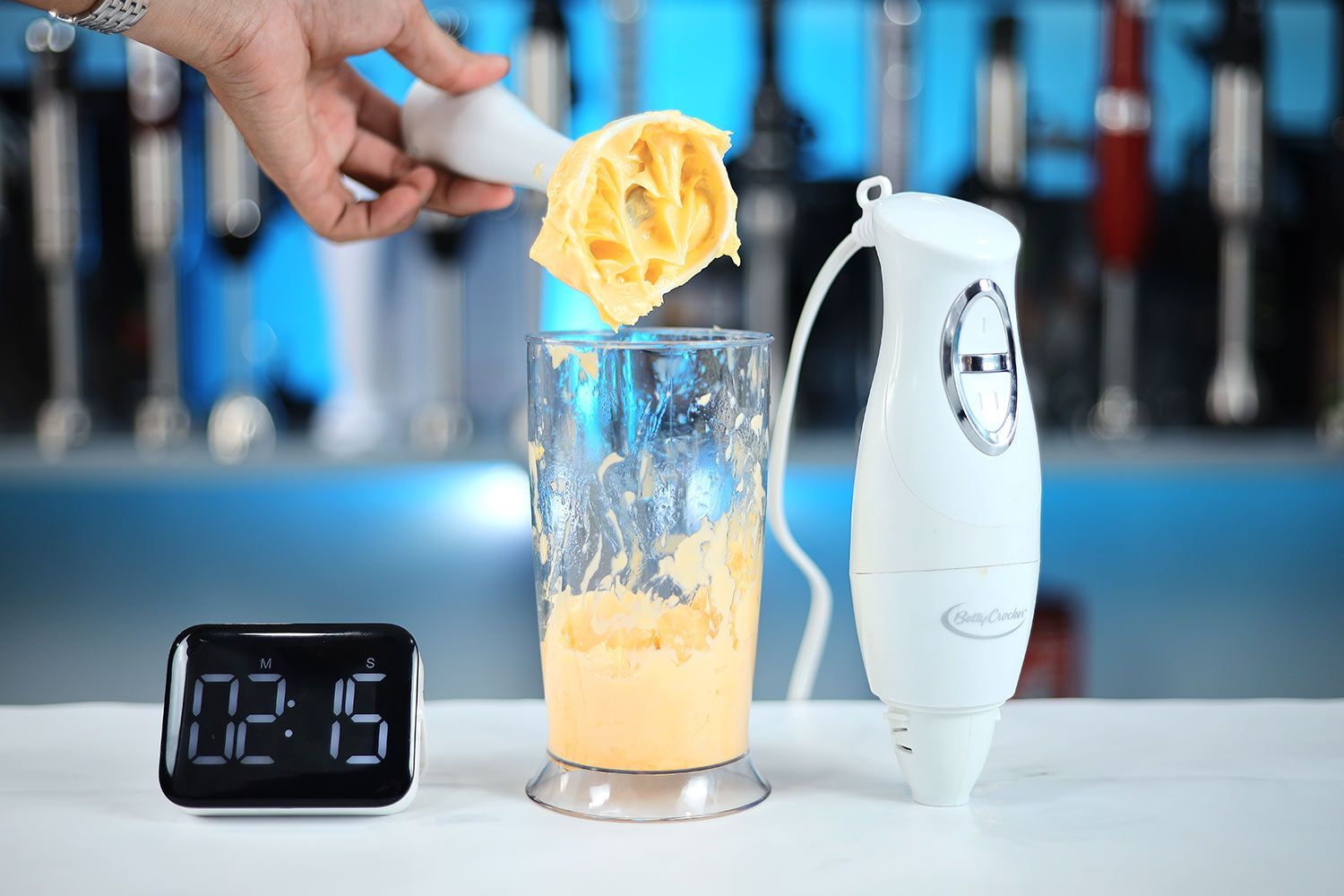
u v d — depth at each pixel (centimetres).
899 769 83
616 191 77
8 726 88
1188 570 159
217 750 77
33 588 156
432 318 182
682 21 193
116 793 80
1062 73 190
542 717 90
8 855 74
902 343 76
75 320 179
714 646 77
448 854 73
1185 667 147
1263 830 76
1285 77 190
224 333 188
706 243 79
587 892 70
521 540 165
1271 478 168
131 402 185
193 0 86
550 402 77
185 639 78
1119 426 177
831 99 192
